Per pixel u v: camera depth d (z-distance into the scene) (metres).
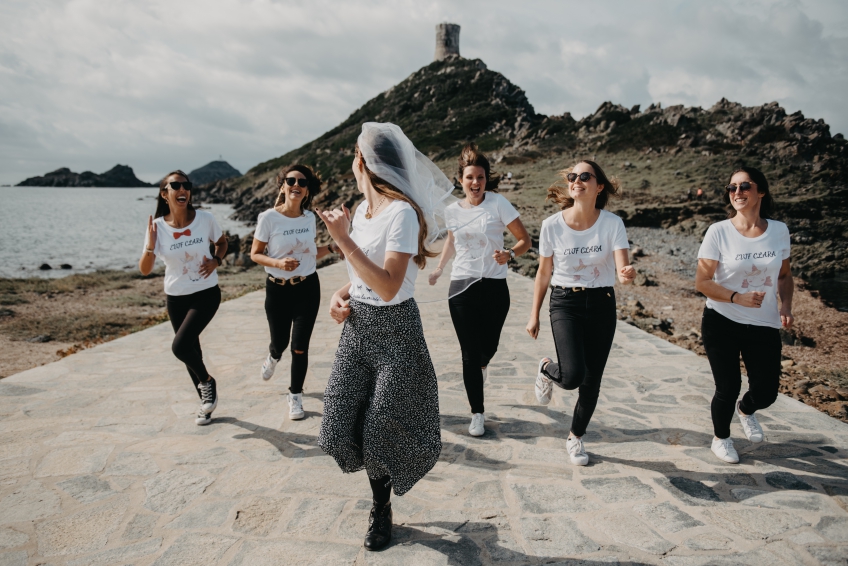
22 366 8.24
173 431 4.11
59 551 2.67
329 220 2.26
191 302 4.03
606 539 2.73
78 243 35.59
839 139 46.12
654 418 4.38
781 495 3.14
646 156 46.09
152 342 6.89
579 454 3.55
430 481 3.34
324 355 6.38
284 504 3.09
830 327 10.84
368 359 2.55
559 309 3.42
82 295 15.50
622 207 29.69
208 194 105.00
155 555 2.63
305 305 4.26
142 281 18.14
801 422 4.25
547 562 2.56
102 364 5.90
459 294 3.93
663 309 12.52
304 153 101.75
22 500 3.13
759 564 2.53
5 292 15.45
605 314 3.35
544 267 3.55
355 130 99.25
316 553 2.64
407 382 2.50
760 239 3.29
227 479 3.38
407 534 2.80
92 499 3.14
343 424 2.50
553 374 3.47
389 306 2.52
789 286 3.40
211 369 5.78
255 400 4.80
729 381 3.44
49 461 3.61
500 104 82.06
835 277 18.91
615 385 5.25
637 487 3.25
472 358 3.91
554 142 54.88
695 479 3.34
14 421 4.30
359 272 2.29
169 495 3.18
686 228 26.66
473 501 3.11
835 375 7.34
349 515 2.98
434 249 4.25
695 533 2.78
